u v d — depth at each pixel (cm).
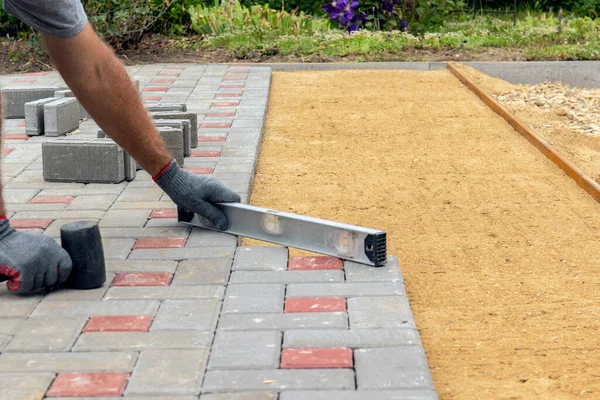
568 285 241
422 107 442
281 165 335
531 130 377
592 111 462
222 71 536
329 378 191
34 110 354
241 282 227
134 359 197
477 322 222
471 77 537
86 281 222
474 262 253
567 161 327
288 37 645
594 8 870
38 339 203
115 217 267
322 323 209
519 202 297
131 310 214
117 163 295
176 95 454
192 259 239
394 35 642
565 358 209
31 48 588
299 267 234
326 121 411
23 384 190
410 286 239
